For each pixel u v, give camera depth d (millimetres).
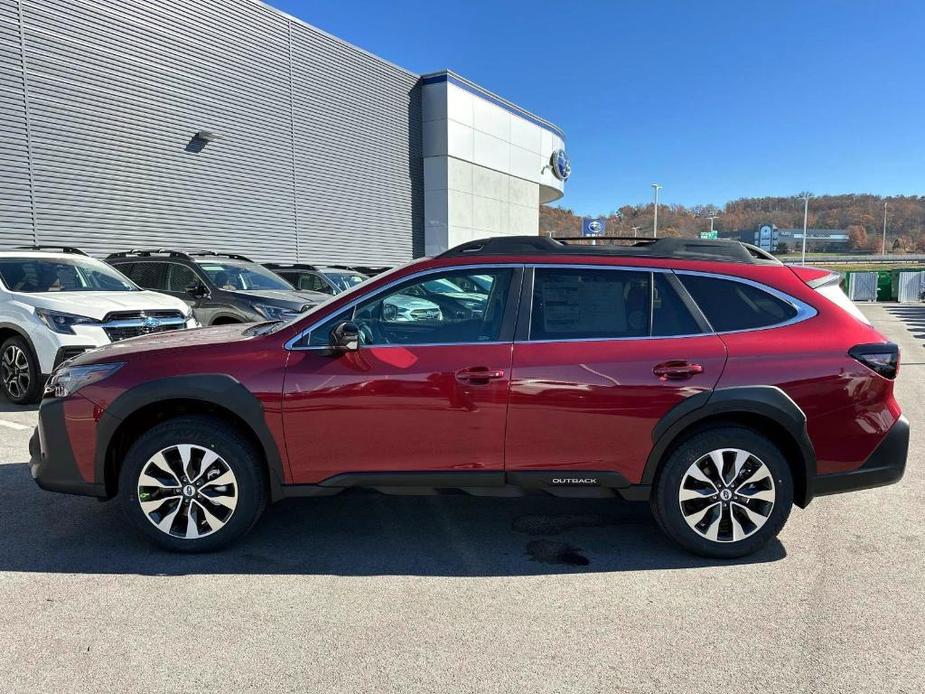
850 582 3283
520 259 3588
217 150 15766
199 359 3453
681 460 3422
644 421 3363
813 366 3369
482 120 24766
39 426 3613
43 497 4383
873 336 3488
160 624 2857
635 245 3771
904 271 36250
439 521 4098
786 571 3406
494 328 3490
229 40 15883
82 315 6859
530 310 3498
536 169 29047
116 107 13414
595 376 3350
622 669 2564
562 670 2557
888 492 4613
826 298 3566
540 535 3891
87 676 2486
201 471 3461
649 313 3498
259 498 3533
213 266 10148
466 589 3213
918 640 2762
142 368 3443
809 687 2455
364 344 3492
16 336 7012
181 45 14711
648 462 3414
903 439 3467
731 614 2977
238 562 3479
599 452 3402
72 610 2963
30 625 2832
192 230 15273
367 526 4008
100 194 13227
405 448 3416
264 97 16953
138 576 3305
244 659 2607
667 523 3480
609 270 3549
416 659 2619
